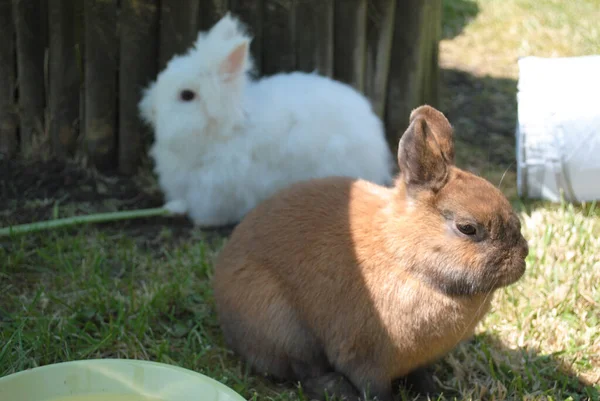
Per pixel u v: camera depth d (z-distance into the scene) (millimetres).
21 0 1278
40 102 1321
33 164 1318
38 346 970
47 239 1169
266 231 943
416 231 875
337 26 1329
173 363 971
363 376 912
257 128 1202
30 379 822
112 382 838
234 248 961
